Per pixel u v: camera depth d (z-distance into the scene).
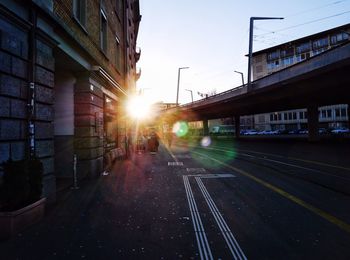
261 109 46.88
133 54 31.34
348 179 10.59
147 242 4.73
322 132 75.62
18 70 6.32
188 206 6.92
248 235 5.00
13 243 4.70
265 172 12.55
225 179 10.76
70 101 11.46
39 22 7.13
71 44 9.38
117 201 7.44
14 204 5.24
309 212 6.36
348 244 4.59
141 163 16.30
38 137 7.04
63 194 8.32
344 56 20.77
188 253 4.30
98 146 12.26
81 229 5.34
